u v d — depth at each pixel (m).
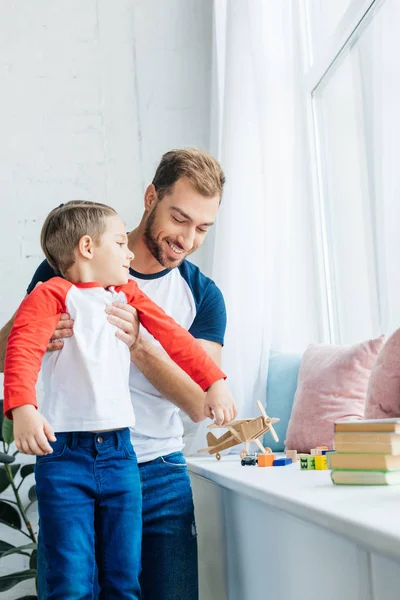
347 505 0.94
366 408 1.66
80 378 1.30
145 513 1.47
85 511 1.28
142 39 3.08
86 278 1.39
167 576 1.46
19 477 2.79
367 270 2.30
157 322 1.43
